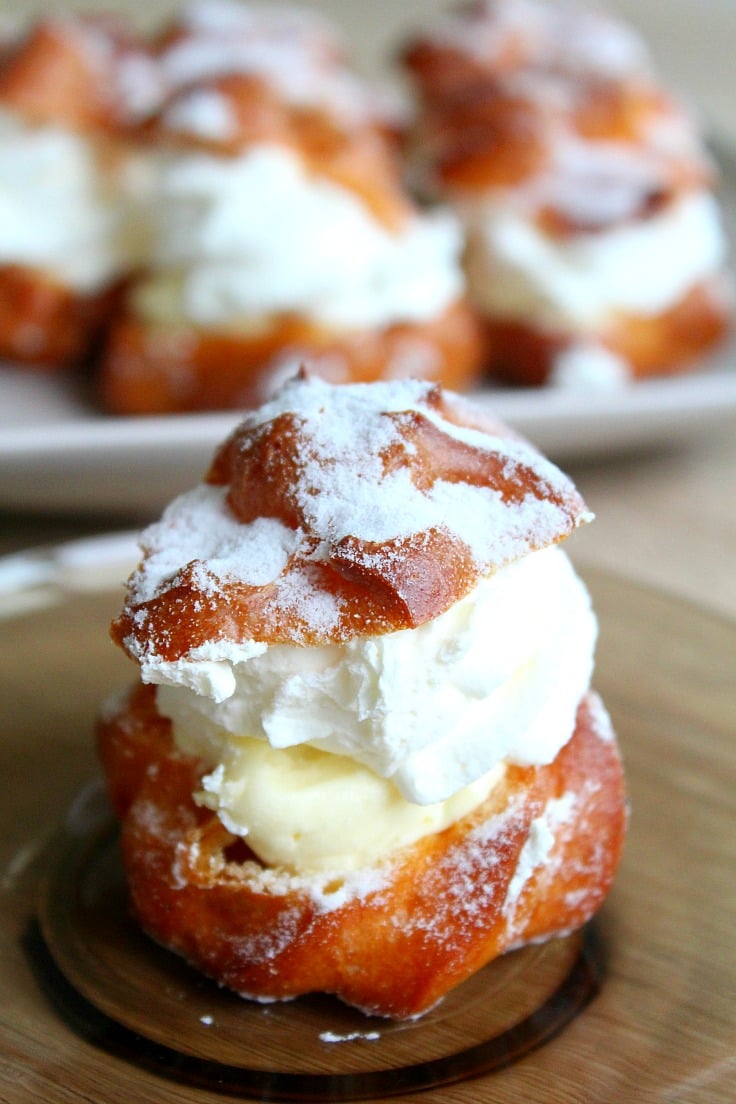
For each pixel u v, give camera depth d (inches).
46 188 22.5
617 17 40.4
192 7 25.1
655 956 14.6
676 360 22.9
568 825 14.5
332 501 13.8
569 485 14.1
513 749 14.3
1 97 22.4
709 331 22.9
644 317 22.5
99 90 22.9
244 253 21.0
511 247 22.4
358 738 13.9
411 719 13.9
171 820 14.4
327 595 13.6
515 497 14.0
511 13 25.4
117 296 22.6
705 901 15.0
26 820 15.5
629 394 21.0
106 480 19.7
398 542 13.5
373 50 34.4
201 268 21.2
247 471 14.1
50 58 22.7
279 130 21.6
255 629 13.6
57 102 22.5
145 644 13.5
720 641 17.1
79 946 14.6
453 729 14.0
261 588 13.6
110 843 15.4
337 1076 13.9
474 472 14.1
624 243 22.3
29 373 22.5
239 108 21.6
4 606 17.3
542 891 14.4
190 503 14.4
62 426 19.4
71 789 15.8
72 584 17.5
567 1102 13.6
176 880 14.2
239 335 21.1
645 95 23.8
